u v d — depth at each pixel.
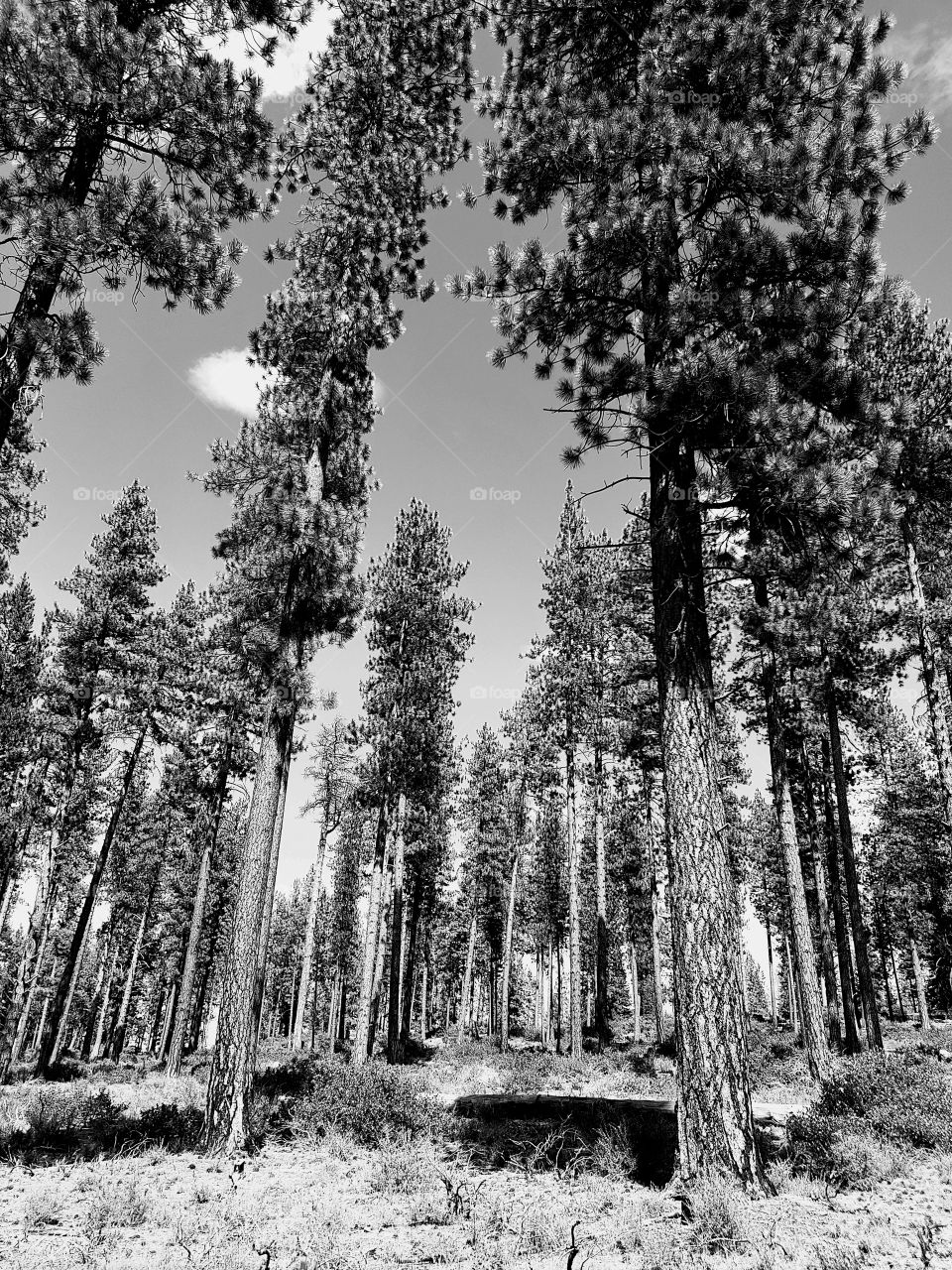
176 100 7.91
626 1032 37.56
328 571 11.83
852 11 7.72
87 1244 5.34
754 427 6.96
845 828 20.56
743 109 7.62
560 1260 5.04
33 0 6.97
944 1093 10.00
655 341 7.49
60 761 23.98
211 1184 7.43
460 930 51.56
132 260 8.11
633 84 9.21
